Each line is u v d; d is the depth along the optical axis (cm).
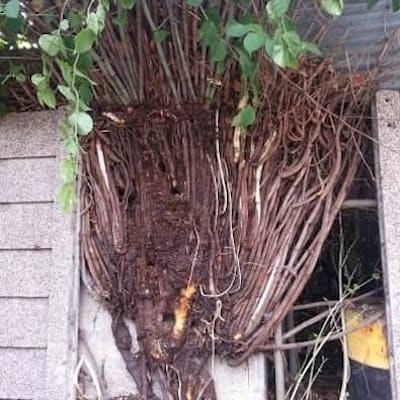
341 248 197
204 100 182
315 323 195
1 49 180
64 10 156
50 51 148
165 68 176
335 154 184
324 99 183
